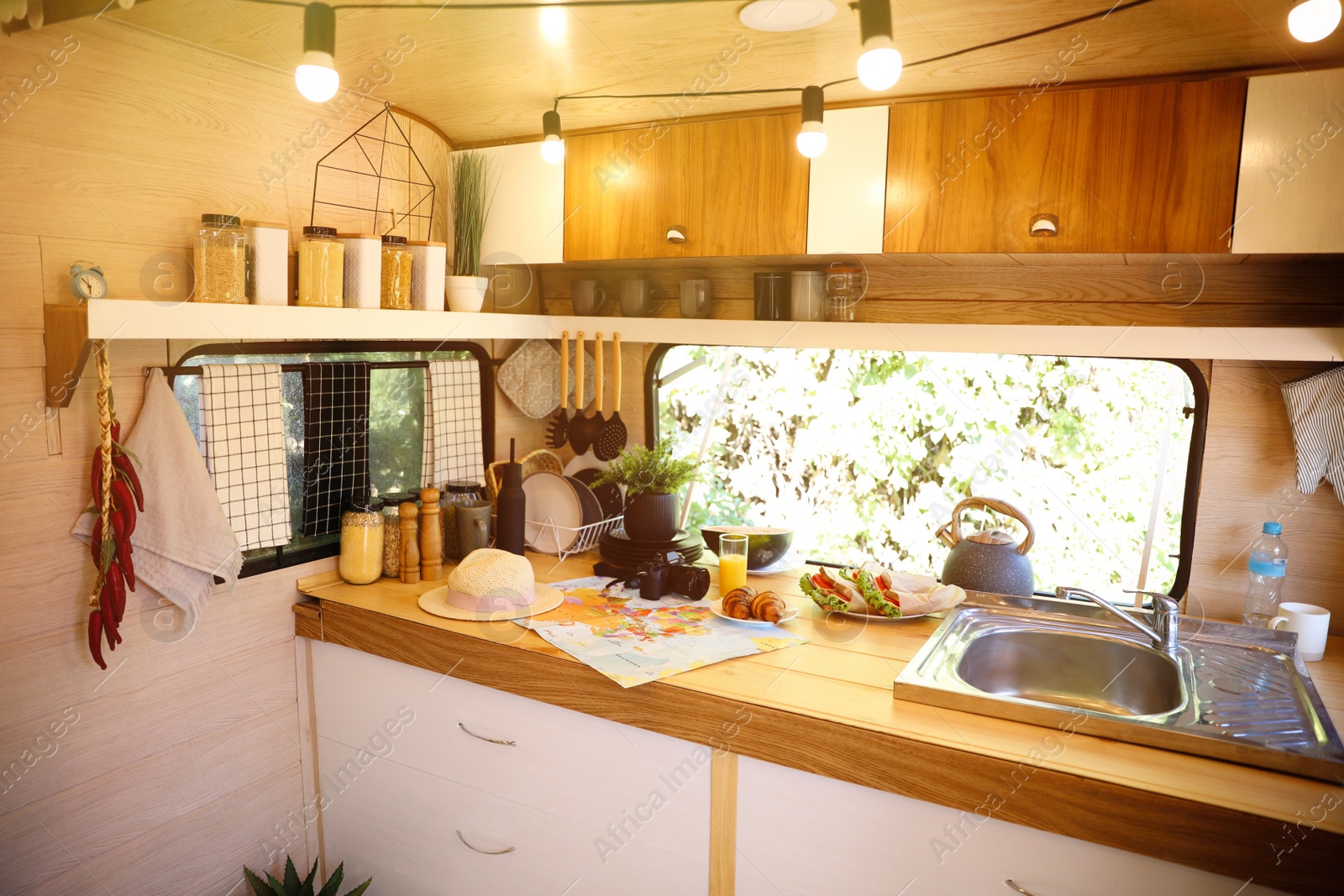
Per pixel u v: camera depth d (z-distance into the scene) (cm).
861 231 179
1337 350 154
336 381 207
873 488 244
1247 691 149
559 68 171
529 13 142
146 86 161
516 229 221
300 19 151
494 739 179
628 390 254
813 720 142
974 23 136
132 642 171
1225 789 121
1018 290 201
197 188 171
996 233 168
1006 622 181
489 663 175
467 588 189
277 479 194
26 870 158
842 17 138
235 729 192
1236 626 173
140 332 144
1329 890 113
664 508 219
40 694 158
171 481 168
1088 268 194
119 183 158
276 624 200
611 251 208
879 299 216
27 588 154
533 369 252
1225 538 190
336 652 200
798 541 254
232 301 162
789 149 185
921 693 148
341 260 180
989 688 178
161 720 178
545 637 175
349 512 206
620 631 180
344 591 202
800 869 148
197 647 183
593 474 256
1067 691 177
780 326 201
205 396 178
